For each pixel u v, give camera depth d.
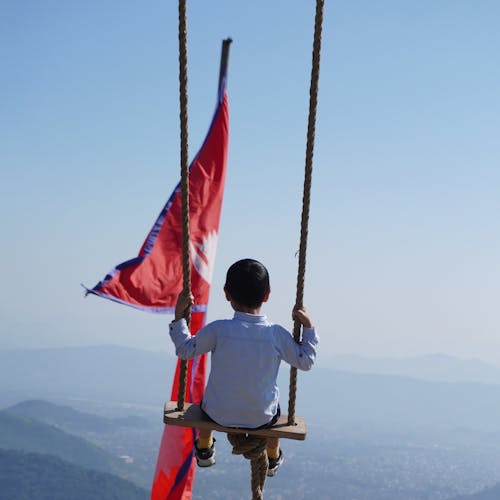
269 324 5.04
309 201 5.21
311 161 5.19
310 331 5.10
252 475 5.20
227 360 4.90
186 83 5.02
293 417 5.06
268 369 4.92
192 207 10.59
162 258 9.79
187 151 5.07
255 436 5.08
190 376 10.26
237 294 5.02
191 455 10.63
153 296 9.49
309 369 5.02
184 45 4.98
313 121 5.17
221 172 10.98
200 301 10.70
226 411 4.90
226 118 10.98
